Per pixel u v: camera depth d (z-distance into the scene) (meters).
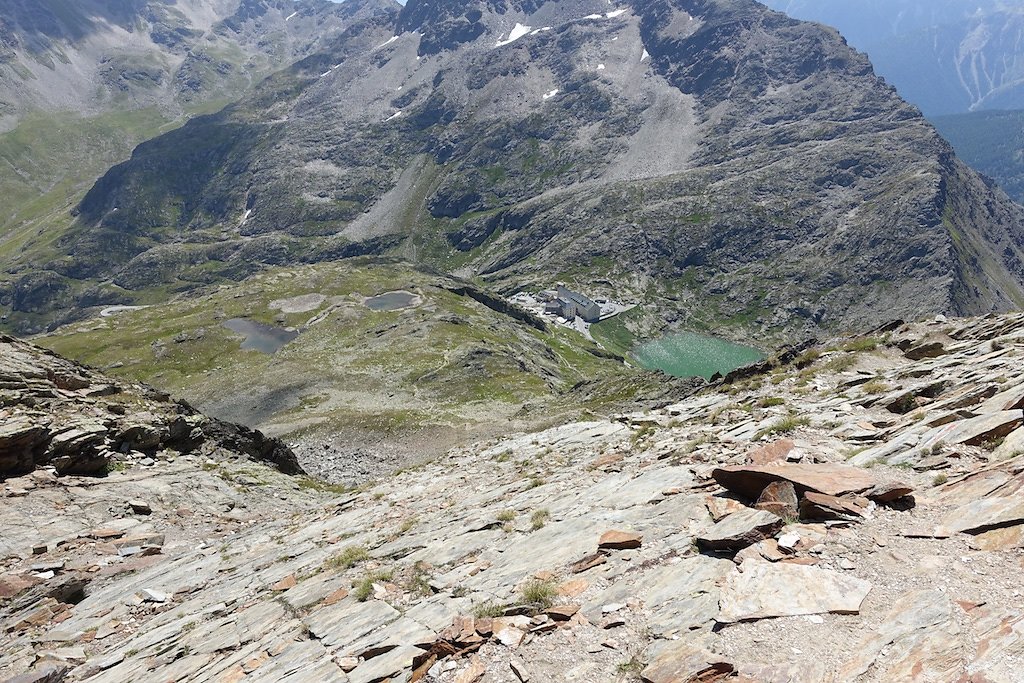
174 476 36.66
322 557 20.00
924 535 10.66
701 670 8.41
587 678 9.13
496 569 14.16
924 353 27.83
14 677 14.46
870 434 17.00
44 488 30.45
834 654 8.30
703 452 18.97
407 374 145.38
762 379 31.38
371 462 89.25
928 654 7.86
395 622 12.84
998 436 14.02
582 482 20.19
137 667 14.73
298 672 11.84
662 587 11.02
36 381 39.97
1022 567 9.20
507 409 112.75
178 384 161.38
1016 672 7.14
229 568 22.08
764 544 11.31
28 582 21.95
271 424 114.56
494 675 9.74
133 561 25.22
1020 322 26.52
